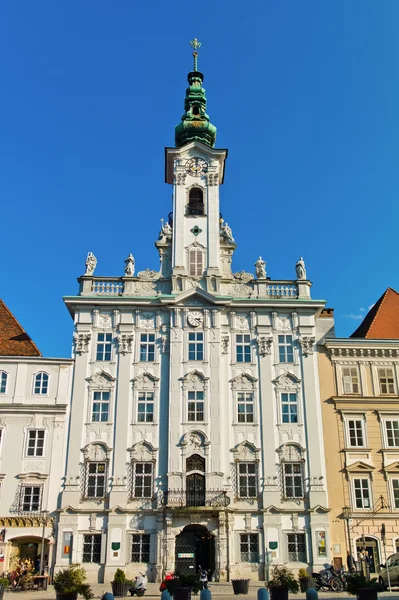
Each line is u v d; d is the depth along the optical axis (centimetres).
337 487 4906
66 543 4600
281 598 2897
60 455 4862
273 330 5347
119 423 4953
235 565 4606
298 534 4747
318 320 5641
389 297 6019
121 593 3706
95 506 4728
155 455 4875
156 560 4572
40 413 4959
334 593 3706
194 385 5066
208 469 4812
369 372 5303
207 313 5309
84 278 5416
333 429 5088
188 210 5731
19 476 4762
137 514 4716
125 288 5416
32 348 5381
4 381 5044
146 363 5166
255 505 4797
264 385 5150
